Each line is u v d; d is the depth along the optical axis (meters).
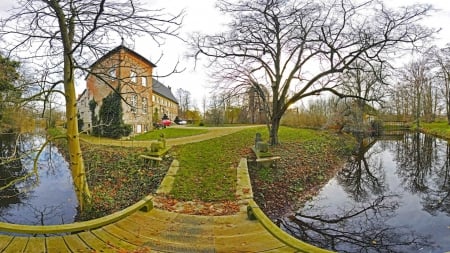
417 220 7.85
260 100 17.19
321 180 11.57
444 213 8.41
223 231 4.90
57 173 13.00
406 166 16.25
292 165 12.07
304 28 13.80
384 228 7.22
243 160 11.73
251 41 14.66
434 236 6.79
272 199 8.65
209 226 5.16
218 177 9.24
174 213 5.93
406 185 11.90
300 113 33.94
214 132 25.47
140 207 5.75
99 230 4.70
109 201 7.89
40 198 9.70
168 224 5.25
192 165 11.02
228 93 15.89
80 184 7.18
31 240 4.19
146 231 4.85
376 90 23.11
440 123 40.53
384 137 32.44
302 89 14.51
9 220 8.02
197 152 13.88
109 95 22.41
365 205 9.05
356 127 28.70
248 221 5.43
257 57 15.05
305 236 6.72
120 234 4.63
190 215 5.82
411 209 8.77
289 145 16.02
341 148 19.28
